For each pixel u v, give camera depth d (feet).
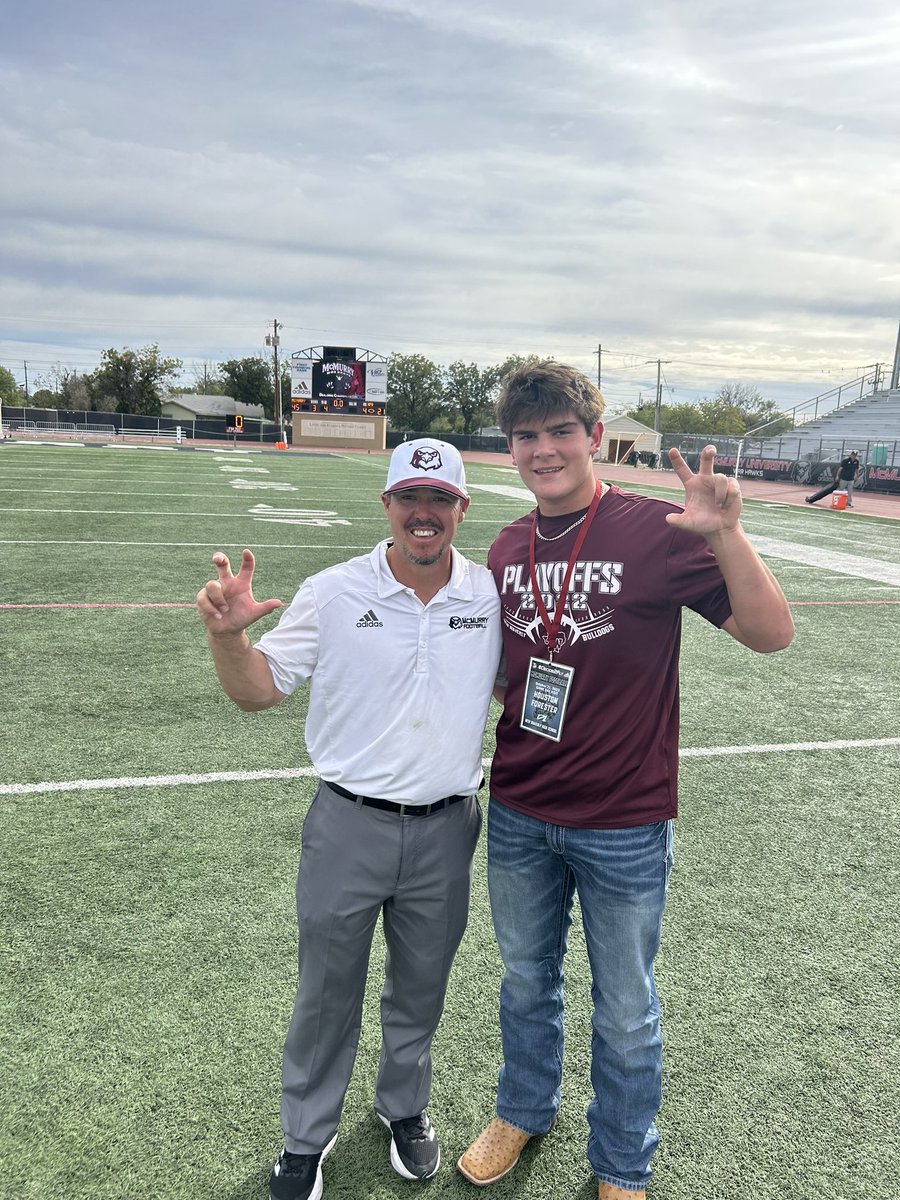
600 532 5.44
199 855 10.11
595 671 5.33
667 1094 6.87
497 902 6.07
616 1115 5.73
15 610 21.16
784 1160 6.29
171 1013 7.47
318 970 5.78
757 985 8.27
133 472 68.23
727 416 278.87
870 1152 6.38
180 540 32.96
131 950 8.29
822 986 8.29
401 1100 6.13
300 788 12.03
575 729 5.42
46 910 8.87
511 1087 6.20
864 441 103.65
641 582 5.25
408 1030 6.08
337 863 5.68
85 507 42.32
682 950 8.80
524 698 5.65
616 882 5.47
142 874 9.64
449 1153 6.33
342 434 159.53
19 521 36.19
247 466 84.69
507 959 6.08
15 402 245.65
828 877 10.37
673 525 5.01
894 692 17.97
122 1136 6.23
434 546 5.46
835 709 16.72
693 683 18.16
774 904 9.73
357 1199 5.94
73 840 10.32
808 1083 7.04
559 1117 6.73
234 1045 7.14
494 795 6.01
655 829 5.54
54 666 16.96
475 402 244.01
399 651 5.57
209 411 227.61
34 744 13.17
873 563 35.58
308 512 44.75
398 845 5.61
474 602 5.81
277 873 9.80
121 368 216.33
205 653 18.21
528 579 5.68
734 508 4.89
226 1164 6.06
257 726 14.33
